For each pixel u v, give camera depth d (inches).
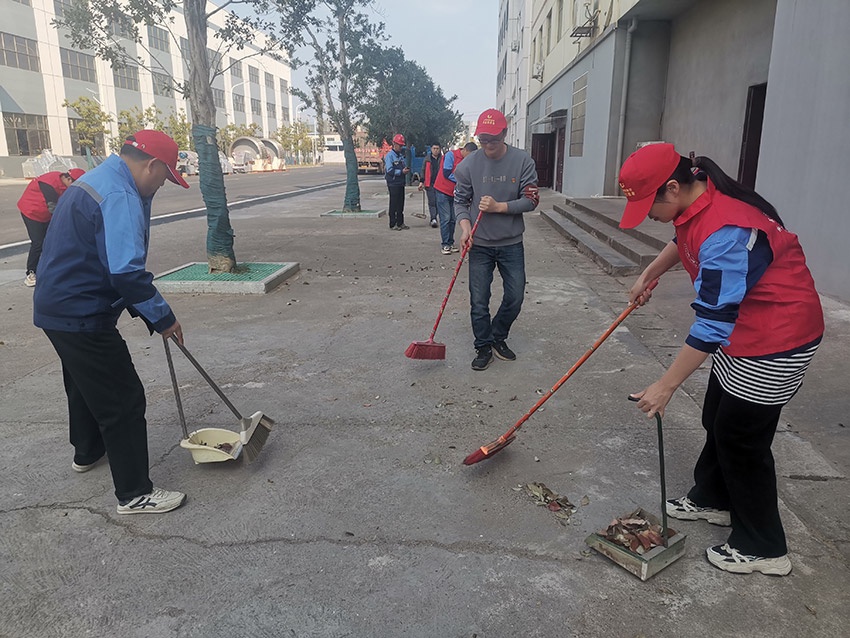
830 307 226.5
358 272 332.5
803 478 123.3
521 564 101.2
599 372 183.0
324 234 477.4
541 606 92.0
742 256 81.7
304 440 144.2
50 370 191.6
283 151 2861.7
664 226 381.4
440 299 273.7
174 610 92.1
